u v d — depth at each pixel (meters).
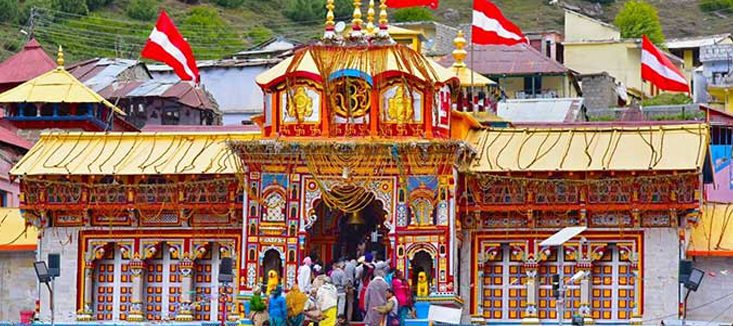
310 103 58.31
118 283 62.06
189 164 60.84
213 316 61.34
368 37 58.88
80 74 101.81
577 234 57.06
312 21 158.12
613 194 58.78
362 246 59.53
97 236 62.12
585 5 179.25
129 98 95.50
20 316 63.03
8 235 64.25
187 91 96.12
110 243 62.09
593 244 59.12
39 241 62.47
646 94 122.12
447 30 118.44
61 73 73.38
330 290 54.34
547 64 104.56
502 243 59.81
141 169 61.00
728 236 59.44
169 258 61.94
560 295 52.34
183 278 61.47
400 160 57.66
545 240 55.31
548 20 173.38
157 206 61.41
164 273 61.91
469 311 59.75
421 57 58.84
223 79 104.44
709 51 113.88
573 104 92.38
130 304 61.75
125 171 61.00
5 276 63.91
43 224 62.44
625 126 62.19
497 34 65.75
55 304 62.09
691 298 59.12
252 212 58.84
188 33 146.62
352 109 58.06
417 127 58.06
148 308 61.94
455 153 57.44
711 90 106.75
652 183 58.25
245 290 58.59
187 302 61.25
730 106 106.50
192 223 61.50
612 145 59.31
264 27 155.25
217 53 144.38
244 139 59.16
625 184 58.47
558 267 59.50
